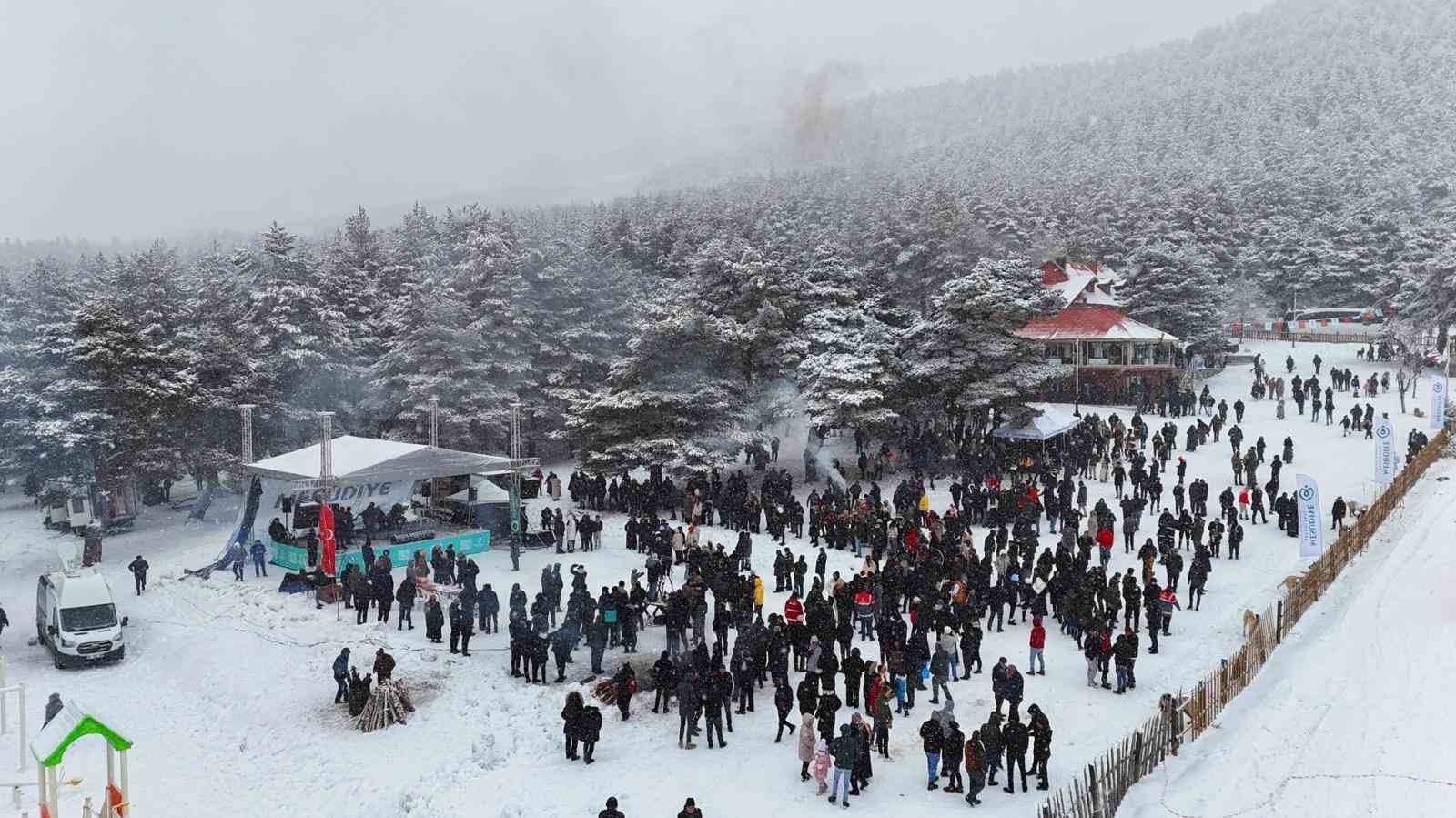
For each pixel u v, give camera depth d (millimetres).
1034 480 39625
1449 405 52656
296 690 23500
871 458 47750
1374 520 33750
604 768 18719
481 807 17484
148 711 23516
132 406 43125
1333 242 90438
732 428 45500
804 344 48469
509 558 34312
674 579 31109
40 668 26797
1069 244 96500
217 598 30875
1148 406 56219
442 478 40375
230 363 49375
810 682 18734
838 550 33531
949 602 24984
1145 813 16094
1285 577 29469
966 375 45750
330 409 54406
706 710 19516
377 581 27453
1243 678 21766
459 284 56250
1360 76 191250
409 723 21438
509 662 24328
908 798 17109
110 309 44125
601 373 57594
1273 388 59469
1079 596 24000
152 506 49719
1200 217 94312
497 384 54031
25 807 18062
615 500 42094
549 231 101250
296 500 34719
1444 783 15383
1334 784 16078
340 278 61219
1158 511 36938
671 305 48344
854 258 77312
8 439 45500
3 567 39469
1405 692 19484
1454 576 27250
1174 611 27203
